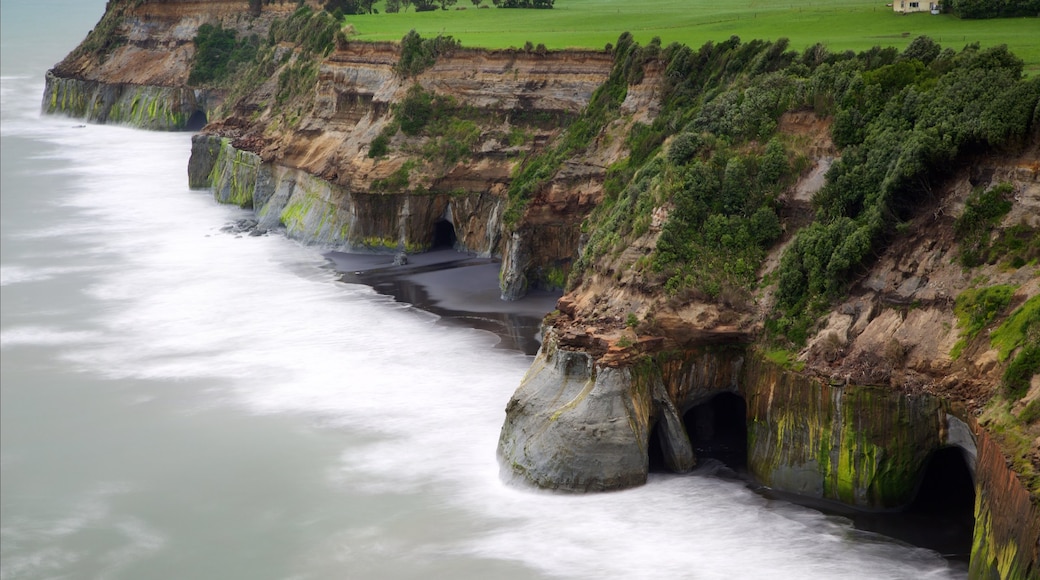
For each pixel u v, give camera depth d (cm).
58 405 6919
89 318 8438
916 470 5034
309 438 6312
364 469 5928
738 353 5681
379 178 9706
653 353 5619
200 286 9125
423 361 7262
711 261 5903
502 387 6781
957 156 5312
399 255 9456
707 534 5078
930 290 5159
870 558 4838
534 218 8300
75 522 5656
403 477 5809
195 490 5875
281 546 5322
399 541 5256
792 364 5381
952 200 5297
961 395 4806
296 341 7762
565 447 5459
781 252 5872
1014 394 4506
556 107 9562
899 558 4828
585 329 5709
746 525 5122
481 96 9875
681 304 5716
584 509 5338
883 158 5625
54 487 5984
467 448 6056
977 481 4538
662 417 5600
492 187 9494
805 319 5481
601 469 5428
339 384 6994
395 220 9706
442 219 9719
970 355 4862
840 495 5194
